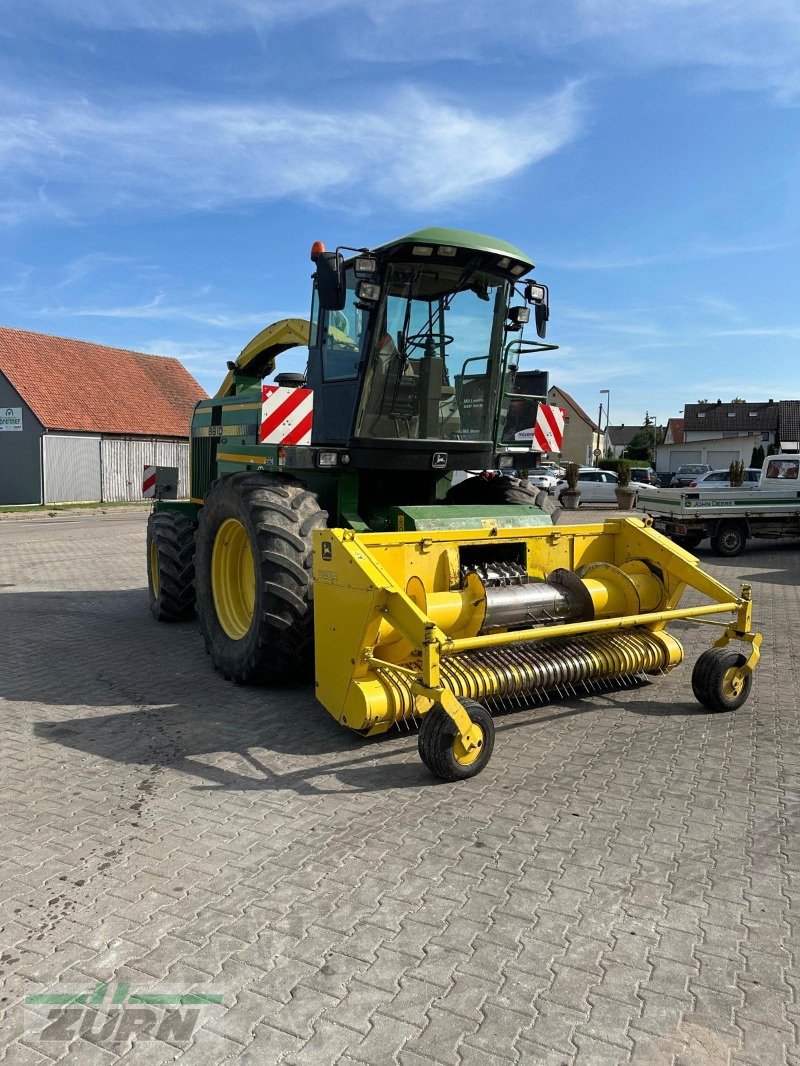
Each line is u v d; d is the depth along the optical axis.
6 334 29.88
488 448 6.38
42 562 13.26
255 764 4.34
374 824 3.64
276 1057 2.26
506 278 6.02
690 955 2.71
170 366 36.16
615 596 5.53
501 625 4.91
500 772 4.25
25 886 3.13
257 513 5.27
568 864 3.29
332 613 4.55
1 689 5.84
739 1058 2.26
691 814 3.76
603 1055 2.27
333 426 6.08
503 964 2.66
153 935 2.81
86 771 4.27
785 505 14.63
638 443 79.88
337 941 2.78
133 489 31.30
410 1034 2.34
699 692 5.27
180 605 8.06
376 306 5.53
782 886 3.14
